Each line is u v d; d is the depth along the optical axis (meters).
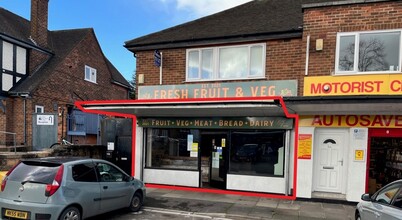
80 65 18.73
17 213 5.57
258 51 9.83
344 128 8.84
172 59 10.78
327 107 7.59
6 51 14.93
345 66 8.43
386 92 7.98
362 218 5.63
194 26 11.89
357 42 8.30
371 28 8.17
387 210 4.70
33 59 16.38
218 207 8.03
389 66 8.07
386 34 8.11
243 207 8.06
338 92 8.38
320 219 7.13
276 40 9.52
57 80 16.58
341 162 8.94
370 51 8.23
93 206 6.28
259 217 7.23
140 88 11.02
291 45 9.36
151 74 11.00
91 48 20.00
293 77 9.27
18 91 14.69
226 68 10.16
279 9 11.80
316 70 8.62
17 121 14.77
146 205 8.16
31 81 15.49
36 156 9.73
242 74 9.95
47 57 17.34
